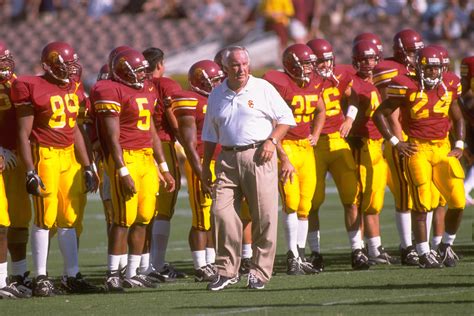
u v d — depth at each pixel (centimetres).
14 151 2686
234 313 2238
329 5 7675
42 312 2339
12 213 2716
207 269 2912
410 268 3030
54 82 2623
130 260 2775
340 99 3153
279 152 2559
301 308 2286
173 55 7544
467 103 3381
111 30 8256
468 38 7150
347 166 3120
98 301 2500
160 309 2328
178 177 3027
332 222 4553
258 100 2517
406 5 7594
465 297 2394
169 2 8256
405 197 3094
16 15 8581
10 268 3281
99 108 2641
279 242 3938
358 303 2339
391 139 3008
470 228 4106
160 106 2980
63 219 2670
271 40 7106
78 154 2708
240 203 2595
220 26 7956
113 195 2683
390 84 3003
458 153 3003
